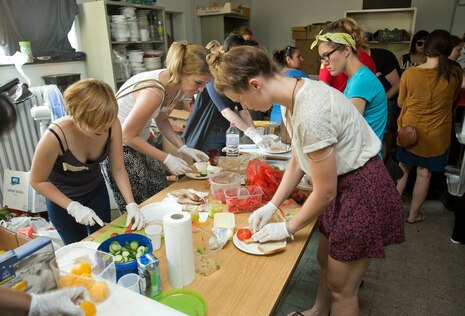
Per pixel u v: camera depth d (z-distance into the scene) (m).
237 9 5.07
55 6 3.04
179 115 3.41
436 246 2.51
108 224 1.36
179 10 4.69
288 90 1.02
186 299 0.93
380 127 1.75
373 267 2.28
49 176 1.48
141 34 3.63
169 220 0.94
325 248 1.52
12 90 2.48
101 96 1.19
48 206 1.56
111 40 3.30
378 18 5.14
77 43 3.37
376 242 1.15
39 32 3.00
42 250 0.78
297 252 1.15
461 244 2.52
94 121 1.18
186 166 1.82
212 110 2.43
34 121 2.85
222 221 1.32
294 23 5.93
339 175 1.16
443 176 3.21
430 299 1.99
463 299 1.98
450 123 2.60
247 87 1.03
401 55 5.02
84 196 1.60
